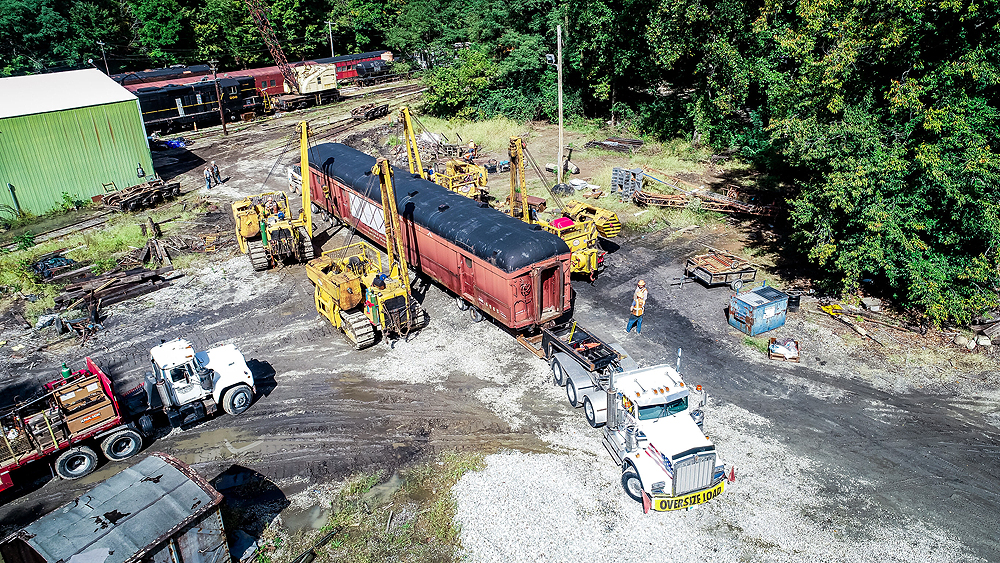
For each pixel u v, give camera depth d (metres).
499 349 23.45
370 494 16.83
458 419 19.72
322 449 18.66
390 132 56.16
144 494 13.98
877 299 24.91
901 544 14.71
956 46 21.41
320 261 25.95
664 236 32.75
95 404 17.55
